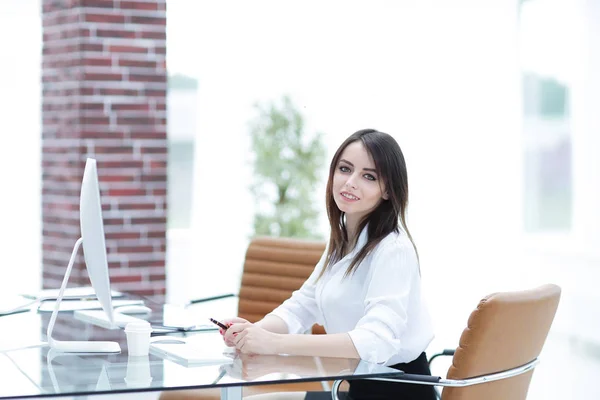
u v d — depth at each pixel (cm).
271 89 723
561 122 761
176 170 695
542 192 780
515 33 777
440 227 791
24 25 556
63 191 533
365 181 285
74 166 523
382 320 267
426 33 758
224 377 226
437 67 765
